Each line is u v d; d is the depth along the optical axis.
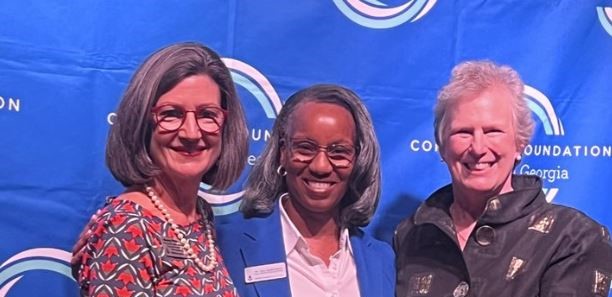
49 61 1.68
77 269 1.28
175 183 1.29
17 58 1.66
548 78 1.97
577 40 1.97
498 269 1.45
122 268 1.15
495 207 1.49
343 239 1.55
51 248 1.71
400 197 1.93
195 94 1.25
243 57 1.81
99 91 1.72
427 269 1.56
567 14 1.97
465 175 1.52
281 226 1.53
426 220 1.57
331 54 1.86
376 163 1.55
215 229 1.45
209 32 1.78
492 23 1.95
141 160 1.24
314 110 1.47
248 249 1.49
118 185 1.74
